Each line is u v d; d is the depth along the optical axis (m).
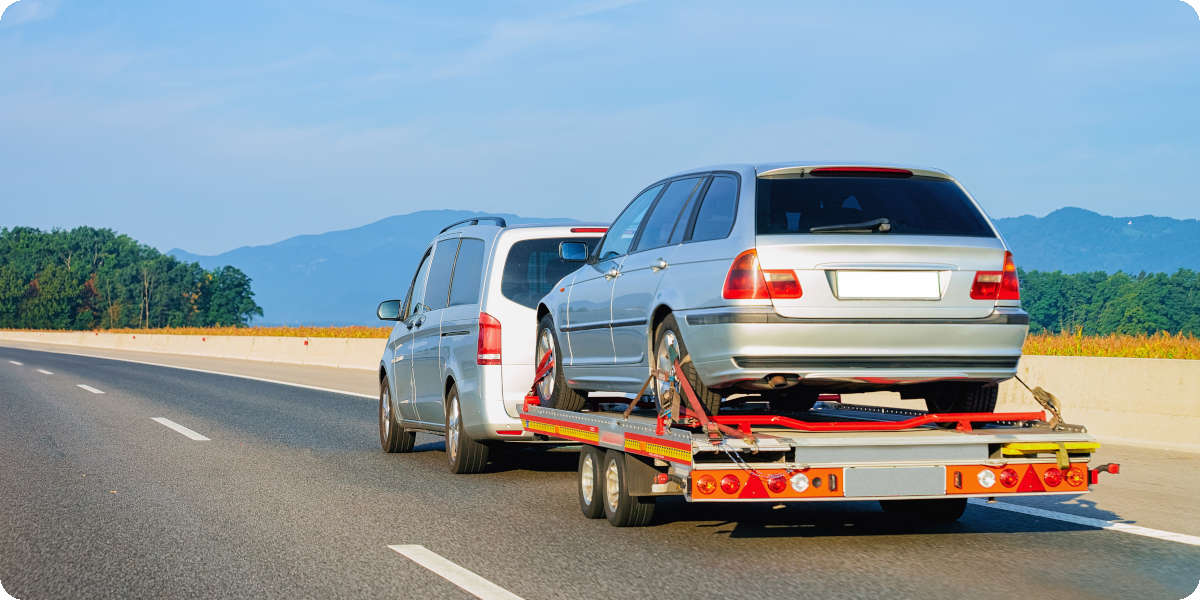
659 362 7.73
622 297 8.27
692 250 7.41
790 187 7.10
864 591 5.90
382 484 10.18
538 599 5.80
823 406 9.80
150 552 7.08
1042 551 6.95
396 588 6.07
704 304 7.06
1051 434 6.91
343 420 16.78
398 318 13.18
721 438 6.54
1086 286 181.12
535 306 10.47
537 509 8.76
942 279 6.93
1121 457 11.65
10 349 58.12
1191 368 12.55
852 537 7.50
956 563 6.61
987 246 7.08
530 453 12.91
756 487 6.53
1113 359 13.48
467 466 10.83
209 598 5.90
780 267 6.77
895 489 6.69
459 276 11.41
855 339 6.77
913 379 6.93
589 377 9.04
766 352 6.72
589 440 8.29
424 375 11.84
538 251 10.66
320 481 10.37
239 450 12.85
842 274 6.80
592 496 8.23
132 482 10.20
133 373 31.14
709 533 7.68
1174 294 160.38
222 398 21.31
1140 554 6.85
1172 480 10.09
